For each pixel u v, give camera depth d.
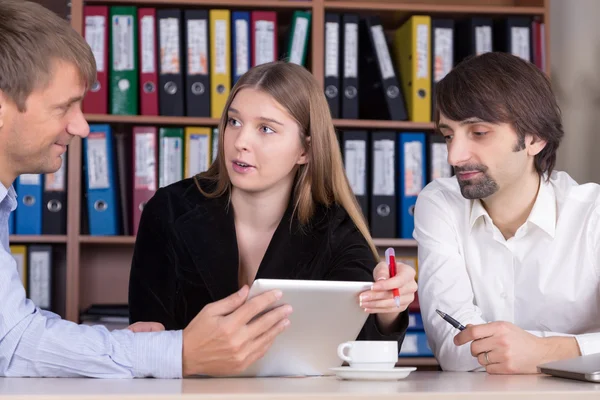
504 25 3.13
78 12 3.00
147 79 3.02
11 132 1.32
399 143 3.08
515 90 1.71
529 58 3.13
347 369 1.21
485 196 1.77
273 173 1.71
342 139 3.06
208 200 1.84
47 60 1.30
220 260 1.79
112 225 2.99
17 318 1.22
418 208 1.98
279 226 1.78
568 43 3.46
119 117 2.99
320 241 1.77
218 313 1.21
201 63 3.02
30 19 1.30
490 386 1.10
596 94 3.43
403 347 3.00
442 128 1.80
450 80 1.76
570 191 1.87
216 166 1.90
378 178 3.06
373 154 3.06
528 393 0.98
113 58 3.01
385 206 3.06
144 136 3.01
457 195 1.93
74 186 2.98
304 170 1.79
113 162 3.01
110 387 1.04
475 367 1.66
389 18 3.25
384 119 3.12
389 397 0.94
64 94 1.33
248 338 1.20
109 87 3.02
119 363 1.21
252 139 1.69
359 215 1.83
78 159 2.99
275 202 1.81
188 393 0.94
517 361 1.42
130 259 3.29
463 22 3.19
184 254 1.81
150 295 1.80
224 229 1.80
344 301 1.26
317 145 1.76
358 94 3.12
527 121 1.72
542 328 1.86
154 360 1.21
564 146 3.42
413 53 3.08
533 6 3.24
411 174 3.07
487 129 1.72
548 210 1.84
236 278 1.78
